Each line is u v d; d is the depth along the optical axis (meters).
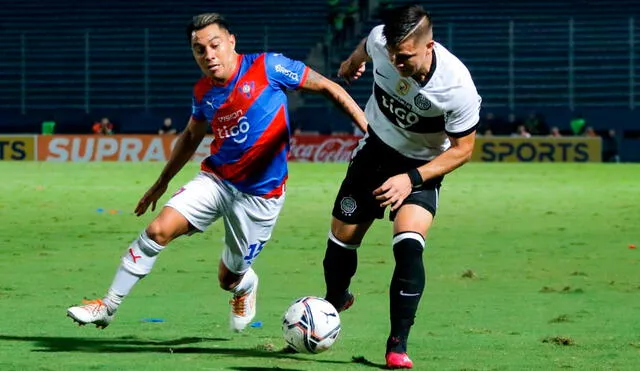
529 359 19.58
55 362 18.95
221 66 20.02
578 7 138.38
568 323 24.25
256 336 22.34
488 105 124.38
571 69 123.06
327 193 68.38
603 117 122.88
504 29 135.12
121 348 20.67
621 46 131.00
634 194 69.06
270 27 137.50
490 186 75.69
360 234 20.91
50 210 56.22
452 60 19.25
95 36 138.38
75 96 131.75
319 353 19.86
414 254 18.95
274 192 21.05
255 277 22.50
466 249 40.09
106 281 31.34
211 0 143.88
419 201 19.59
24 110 129.12
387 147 20.44
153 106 127.81
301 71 20.69
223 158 20.69
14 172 90.25
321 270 34.09
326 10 141.12
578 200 64.25
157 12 143.88
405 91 19.44
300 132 121.94
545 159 115.00
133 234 45.12
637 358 19.72
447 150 19.38
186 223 20.56
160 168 97.25
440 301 27.80
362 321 24.64
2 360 19.12
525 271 34.09
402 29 18.33
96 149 115.50
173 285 30.53
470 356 19.94
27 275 32.56
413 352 20.39
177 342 21.47
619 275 33.25
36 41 139.38
